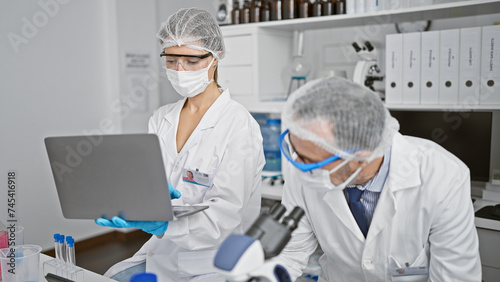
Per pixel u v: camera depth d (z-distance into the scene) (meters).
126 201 1.17
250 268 0.69
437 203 1.14
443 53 2.18
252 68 2.74
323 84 1.02
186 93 1.67
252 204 1.71
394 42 2.31
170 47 1.64
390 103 2.37
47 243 3.36
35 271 1.20
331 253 1.36
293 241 1.39
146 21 3.82
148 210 1.16
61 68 3.36
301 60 2.79
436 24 2.50
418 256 1.24
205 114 1.68
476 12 2.25
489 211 2.00
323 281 1.50
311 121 0.96
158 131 1.83
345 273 1.39
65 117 3.41
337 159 0.98
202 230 1.46
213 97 1.75
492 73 2.06
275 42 2.86
